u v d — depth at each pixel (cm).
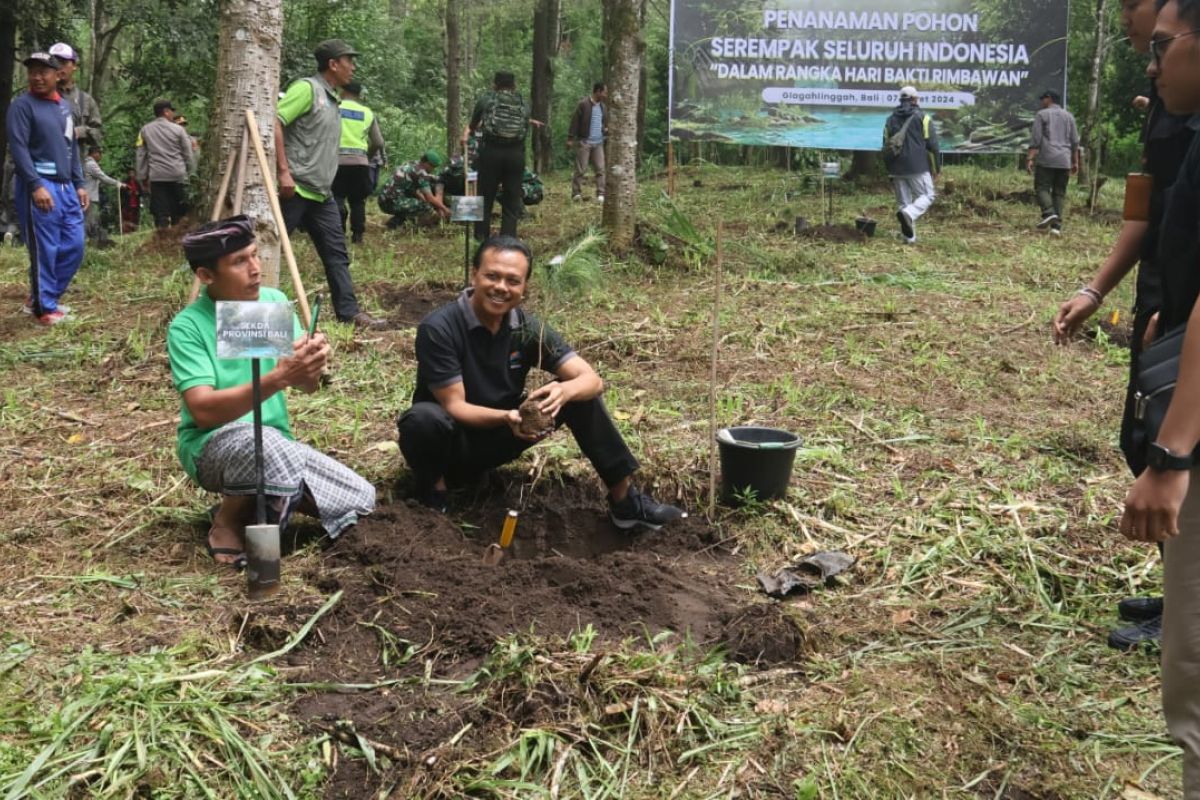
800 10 1602
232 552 391
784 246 1136
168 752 274
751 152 2338
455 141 2025
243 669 314
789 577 382
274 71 685
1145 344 277
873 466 497
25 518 415
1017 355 695
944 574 393
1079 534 426
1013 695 316
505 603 352
